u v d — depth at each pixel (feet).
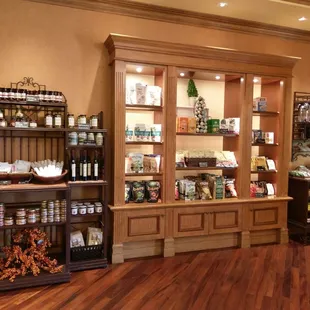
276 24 13.82
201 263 11.39
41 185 9.87
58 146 11.39
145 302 8.64
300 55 14.82
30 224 9.68
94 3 11.56
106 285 9.59
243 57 12.50
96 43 11.74
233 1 11.61
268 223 13.46
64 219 10.05
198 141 13.73
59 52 11.32
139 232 11.63
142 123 12.51
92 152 11.82
